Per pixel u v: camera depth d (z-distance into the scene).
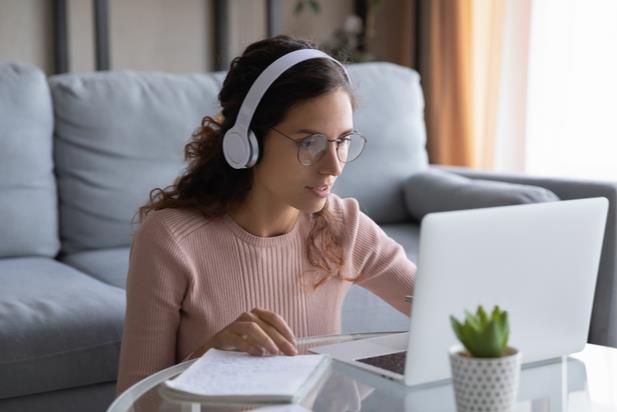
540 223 1.22
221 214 1.50
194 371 1.24
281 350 1.32
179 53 4.39
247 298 1.51
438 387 1.22
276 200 1.50
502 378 0.98
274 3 4.28
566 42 3.83
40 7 3.99
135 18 4.25
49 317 2.01
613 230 2.51
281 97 1.37
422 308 1.15
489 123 4.15
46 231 2.61
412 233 2.94
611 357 1.39
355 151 1.50
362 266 1.63
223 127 1.48
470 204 2.77
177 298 1.47
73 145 2.68
